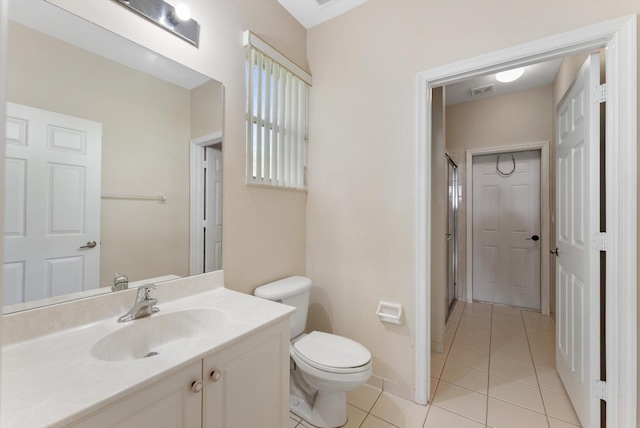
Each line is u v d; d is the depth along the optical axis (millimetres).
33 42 972
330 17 2113
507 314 3176
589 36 1299
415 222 1742
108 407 663
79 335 975
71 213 1060
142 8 1245
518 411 1643
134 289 1193
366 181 1951
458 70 1613
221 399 940
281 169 1998
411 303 1764
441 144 2391
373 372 1904
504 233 3465
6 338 877
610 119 1289
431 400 1748
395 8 1839
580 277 1527
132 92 1230
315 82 2203
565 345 1804
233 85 1642
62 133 1040
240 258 1692
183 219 1416
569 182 1729
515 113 3289
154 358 824
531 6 1430
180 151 1405
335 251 2092
